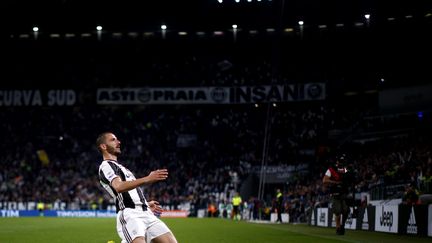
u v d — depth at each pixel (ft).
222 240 53.57
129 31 195.00
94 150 214.28
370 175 111.34
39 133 220.84
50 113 226.17
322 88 193.47
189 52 225.76
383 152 138.00
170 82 228.22
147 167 207.62
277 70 215.10
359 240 51.70
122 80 230.89
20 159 208.13
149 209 24.88
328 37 186.70
